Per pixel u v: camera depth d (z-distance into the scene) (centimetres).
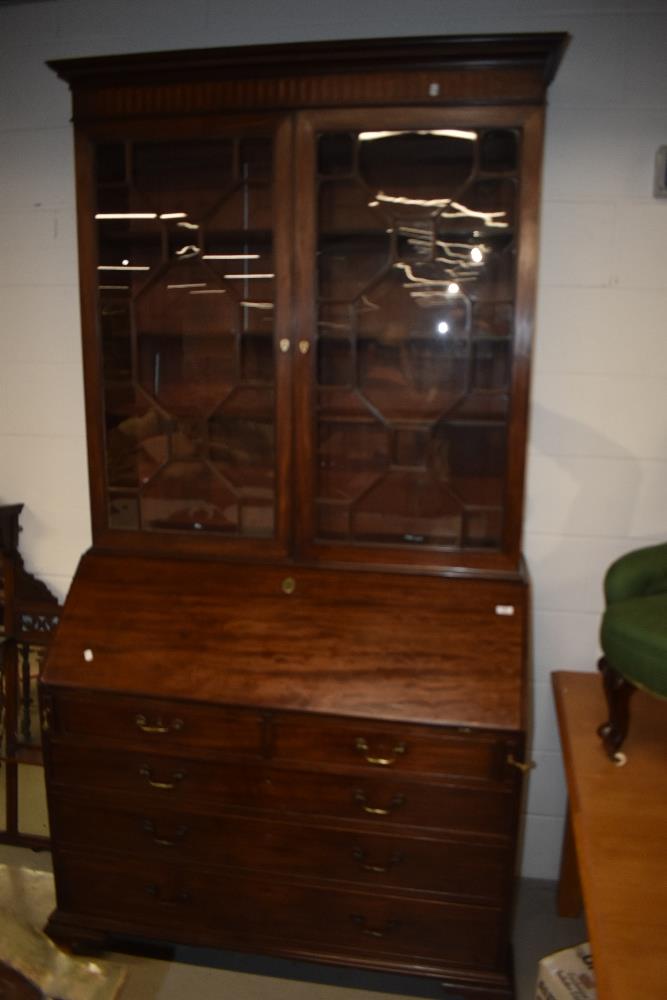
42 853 197
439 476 159
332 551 161
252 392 162
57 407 206
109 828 161
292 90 146
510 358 149
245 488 167
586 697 171
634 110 169
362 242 155
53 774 161
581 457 183
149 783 156
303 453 159
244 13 182
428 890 148
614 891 103
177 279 164
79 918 165
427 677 146
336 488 164
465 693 143
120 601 164
